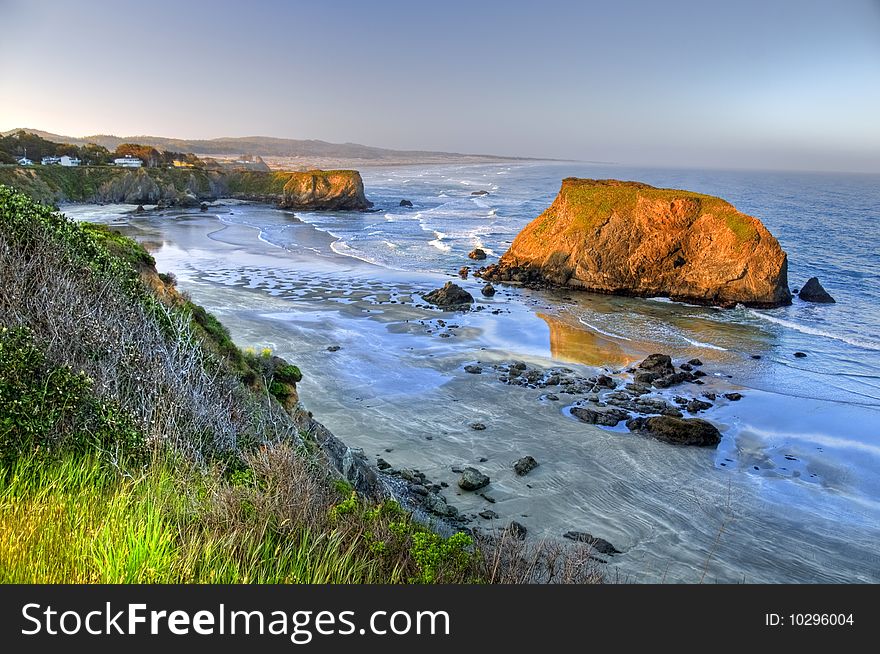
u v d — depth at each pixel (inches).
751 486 783.1
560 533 644.1
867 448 908.6
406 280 2166.6
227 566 213.8
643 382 1197.7
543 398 1077.8
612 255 2132.1
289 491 279.6
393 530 276.8
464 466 805.9
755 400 1112.2
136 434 309.3
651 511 709.3
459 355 1317.7
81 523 221.0
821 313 1824.6
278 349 1284.4
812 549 643.5
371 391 1073.5
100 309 382.0
